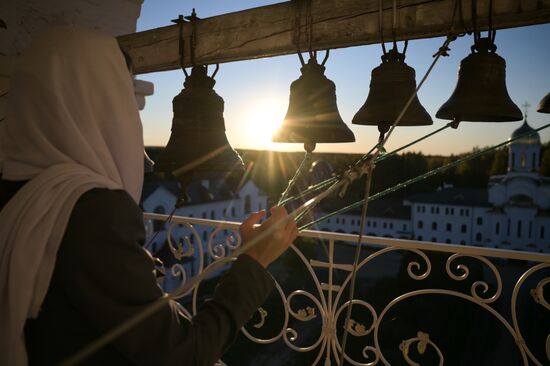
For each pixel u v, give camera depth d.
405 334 28.38
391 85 1.45
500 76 1.36
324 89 1.53
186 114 1.58
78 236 0.66
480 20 1.22
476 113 1.32
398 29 1.33
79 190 0.69
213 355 0.74
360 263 1.91
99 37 0.83
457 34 1.27
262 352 30.25
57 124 0.73
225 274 0.85
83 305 0.66
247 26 1.56
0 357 0.69
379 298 40.12
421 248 1.79
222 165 1.55
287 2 1.48
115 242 0.67
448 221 61.53
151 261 0.73
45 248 0.66
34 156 0.73
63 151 0.74
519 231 58.00
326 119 1.54
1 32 2.56
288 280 43.28
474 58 1.36
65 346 0.69
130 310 0.65
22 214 0.67
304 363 28.88
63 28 0.81
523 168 58.50
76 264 0.65
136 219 0.72
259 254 0.86
